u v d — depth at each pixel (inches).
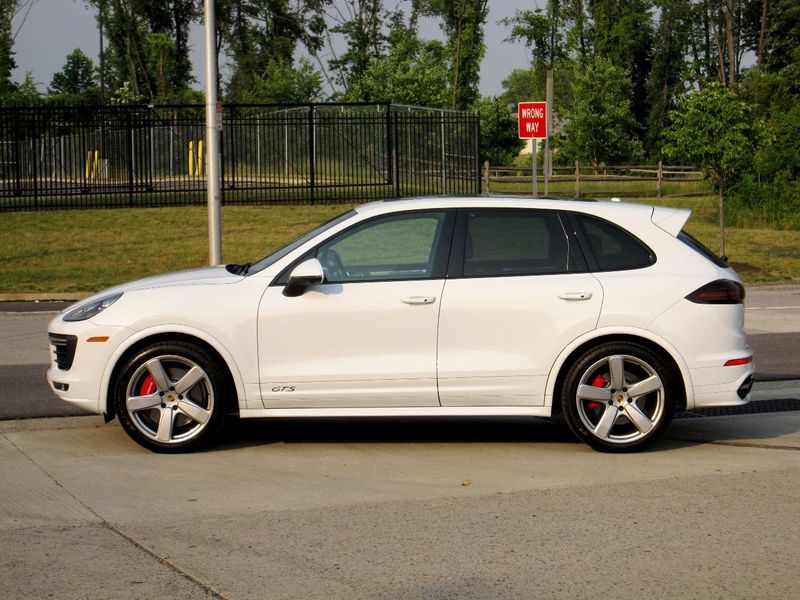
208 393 278.1
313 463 271.1
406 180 1170.6
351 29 2728.8
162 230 933.2
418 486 248.4
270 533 211.9
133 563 194.2
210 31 653.3
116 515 224.7
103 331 275.4
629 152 2586.1
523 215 283.9
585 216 283.6
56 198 1111.0
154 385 278.4
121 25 2805.1
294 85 2263.8
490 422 325.1
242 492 243.0
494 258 280.2
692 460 272.4
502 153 2541.8
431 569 190.5
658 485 247.8
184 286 280.8
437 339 275.3
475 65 2566.4
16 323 576.7
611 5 2881.4
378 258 280.5
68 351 279.0
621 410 277.4
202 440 279.0
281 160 1192.2
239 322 274.8
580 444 293.1
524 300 274.7
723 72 2815.0
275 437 302.4
